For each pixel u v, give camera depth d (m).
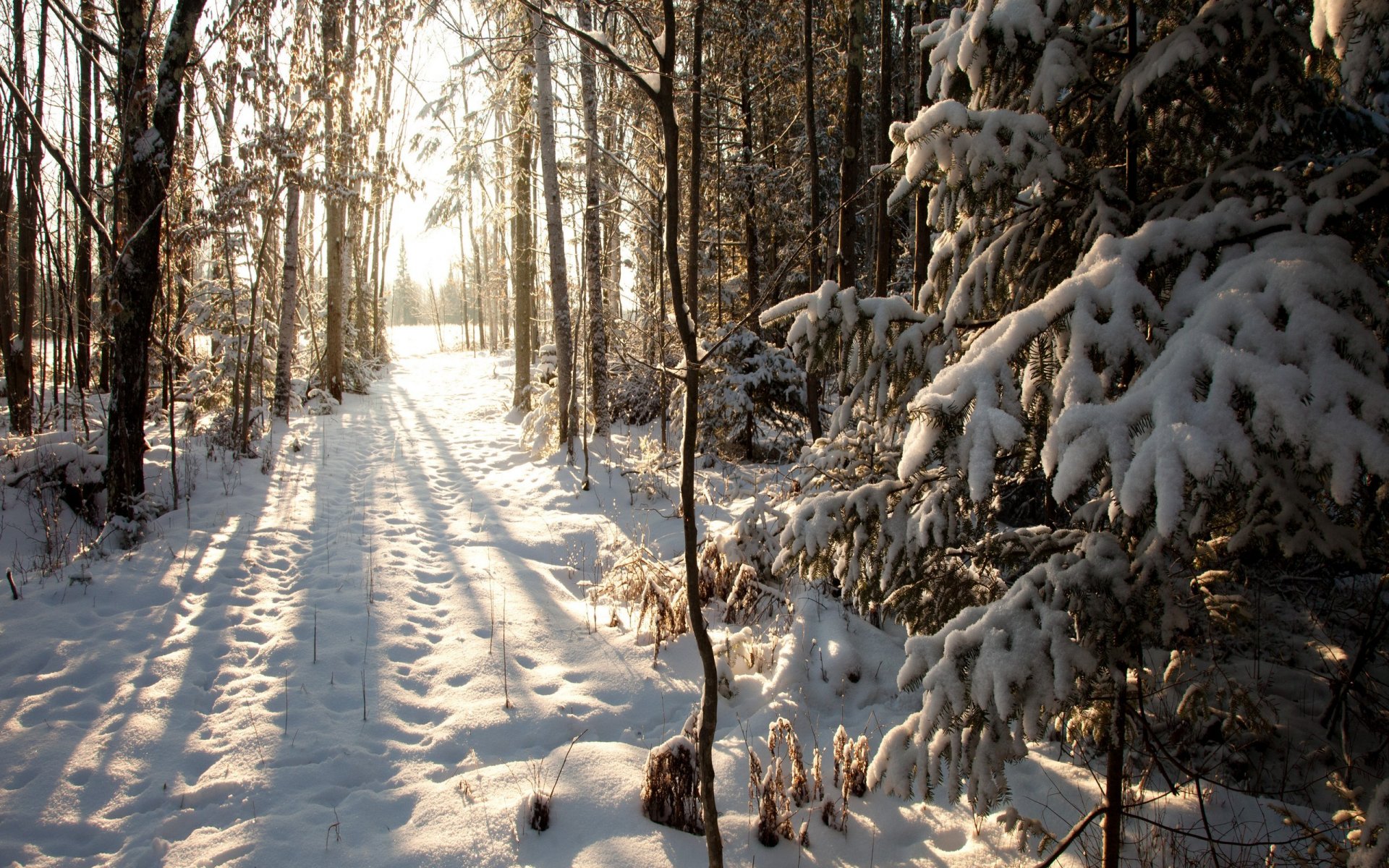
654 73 2.20
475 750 4.04
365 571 6.36
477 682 4.69
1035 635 2.36
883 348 2.85
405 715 4.35
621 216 12.13
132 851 3.19
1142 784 3.32
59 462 7.45
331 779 3.73
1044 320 2.33
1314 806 3.61
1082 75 2.71
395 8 9.16
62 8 3.82
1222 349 1.93
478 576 6.49
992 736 2.46
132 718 4.07
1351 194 2.45
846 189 7.66
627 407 14.66
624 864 3.11
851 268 7.80
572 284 16.25
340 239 17.05
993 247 2.95
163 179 6.84
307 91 10.34
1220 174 2.66
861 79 7.62
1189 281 2.28
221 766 3.74
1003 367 2.31
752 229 13.95
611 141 12.26
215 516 7.42
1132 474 1.84
